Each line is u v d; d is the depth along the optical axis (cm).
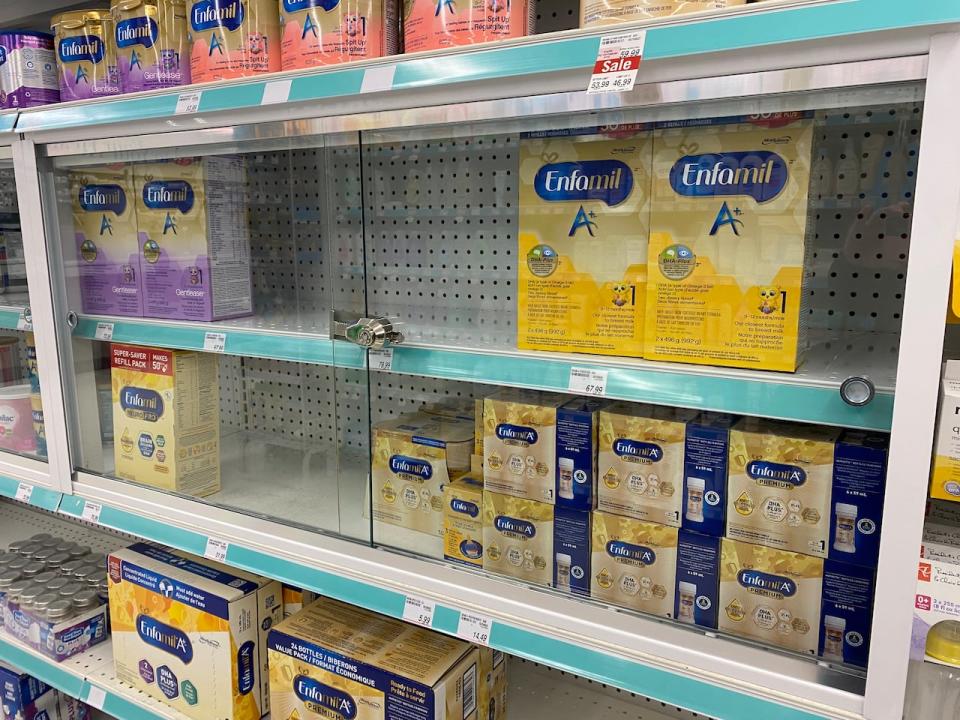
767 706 98
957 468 87
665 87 93
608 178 112
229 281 168
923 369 81
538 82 102
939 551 97
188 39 146
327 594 139
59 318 180
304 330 151
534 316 122
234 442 186
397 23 128
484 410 133
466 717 140
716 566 114
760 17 83
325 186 143
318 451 177
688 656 105
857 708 92
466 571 131
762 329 102
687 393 104
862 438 103
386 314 146
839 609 104
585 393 113
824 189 114
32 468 196
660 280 108
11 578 212
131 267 175
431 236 163
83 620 196
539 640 116
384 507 153
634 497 120
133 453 182
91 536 270
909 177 111
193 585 161
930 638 97
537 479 129
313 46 123
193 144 145
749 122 99
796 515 105
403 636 145
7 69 169
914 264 80
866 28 77
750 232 101
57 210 176
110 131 152
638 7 94
